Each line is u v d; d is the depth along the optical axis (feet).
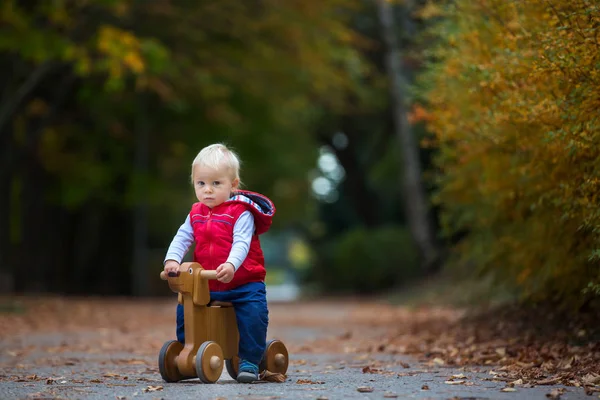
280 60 76.54
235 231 19.77
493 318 35.14
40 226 91.81
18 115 77.20
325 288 124.98
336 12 77.41
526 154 26.89
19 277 88.84
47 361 27.55
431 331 36.45
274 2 70.23
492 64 25.53
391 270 115.24
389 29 86.02
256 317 19.80
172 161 110.32
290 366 25.66
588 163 23.36
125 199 96.37
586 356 23.07
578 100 21.71
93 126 91.30
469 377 20.58
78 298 82.07
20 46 58.70
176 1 69.77
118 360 27.73
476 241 35.17
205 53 73.51
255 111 90.43
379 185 144.87
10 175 75.25
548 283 29.91
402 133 89.30
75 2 62.34
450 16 32.60
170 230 131.54
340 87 86.58
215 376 19.40
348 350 32.04
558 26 23.18
